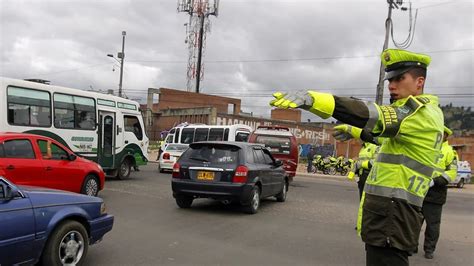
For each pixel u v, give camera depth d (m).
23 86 12.23
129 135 16.47
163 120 49.19
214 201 11.43
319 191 15.93
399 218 2.62
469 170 25.59
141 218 8.70
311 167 27.17
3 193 4.46
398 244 2.63
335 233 8.10
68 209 5.14
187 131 23.31
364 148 8.54
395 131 2.46
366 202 2.80
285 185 12.44
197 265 5.71
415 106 2.53
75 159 10.05
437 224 6.74
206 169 9.64
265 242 7.14
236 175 9.47
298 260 6.16
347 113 2.34
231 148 9.89
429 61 2.78
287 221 9.08
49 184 9.18
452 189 23.28
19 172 8.56
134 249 6.36
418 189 2.63
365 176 8.34
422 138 2.55
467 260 6.71
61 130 13.34
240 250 6.57
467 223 10.47
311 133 56.19
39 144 9.22
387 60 2.80
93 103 14.66
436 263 6.48
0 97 11.56
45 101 12.87
